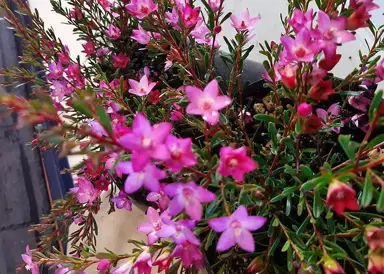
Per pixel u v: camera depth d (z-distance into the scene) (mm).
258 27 285
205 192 121
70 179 314
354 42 258
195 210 122
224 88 244
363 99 193
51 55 244
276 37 279
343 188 110
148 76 232
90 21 260
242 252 184
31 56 270
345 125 210
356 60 255
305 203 156
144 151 106
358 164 115
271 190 170
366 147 128
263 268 159
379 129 203
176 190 122
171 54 188
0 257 280
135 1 169
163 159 107
